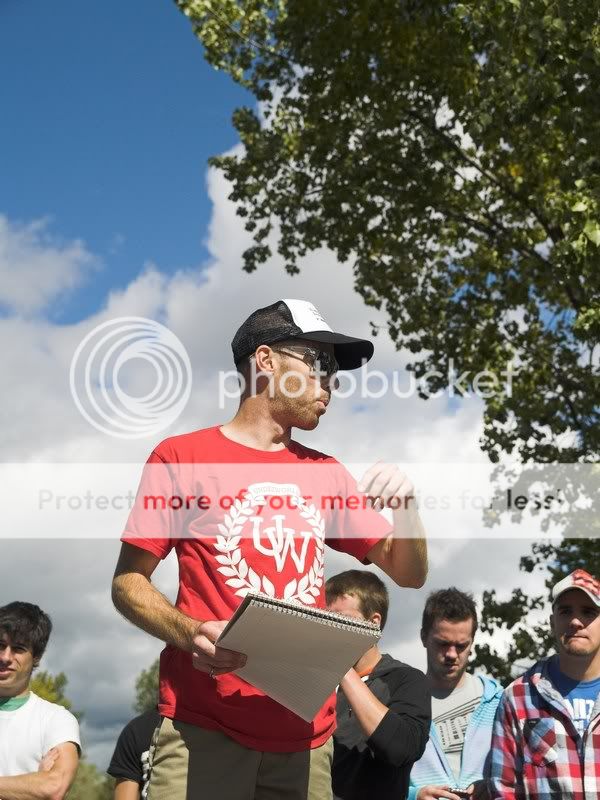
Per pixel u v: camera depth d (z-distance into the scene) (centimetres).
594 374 1136
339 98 1182
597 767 366
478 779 422
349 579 393
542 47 840
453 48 1040
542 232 1245
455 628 446
